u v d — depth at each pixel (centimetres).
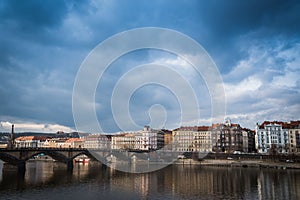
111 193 7288
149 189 7944
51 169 13112
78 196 6875
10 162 11319
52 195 6950
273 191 7712
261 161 15800
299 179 9981
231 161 16175
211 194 7306
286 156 15788
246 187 8369
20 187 7950
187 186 8525
